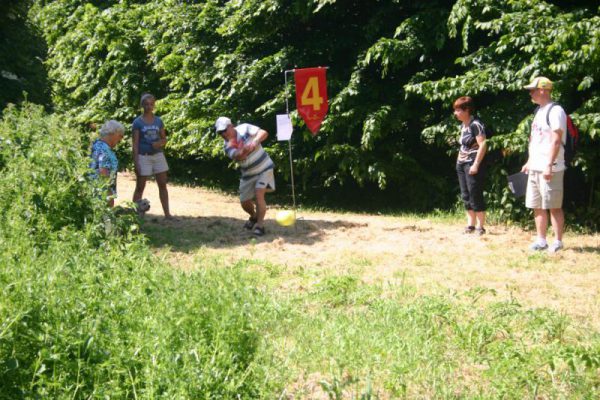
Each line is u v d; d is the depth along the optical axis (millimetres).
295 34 14641
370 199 14297
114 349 3430
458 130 10984
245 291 4426
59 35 22766
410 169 12758
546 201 7938
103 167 7852
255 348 3953
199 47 15625
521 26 9906
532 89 7961
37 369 3195
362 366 4168
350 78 13148
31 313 3350
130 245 4922
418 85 11219
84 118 19531
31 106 7723
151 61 18016
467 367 4293
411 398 3799
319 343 4562
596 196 10156
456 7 10742
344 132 13156
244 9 13836
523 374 3896
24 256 4211
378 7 13234
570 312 5559
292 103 13695
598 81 10148
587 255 7871
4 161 6828
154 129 10273
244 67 14266
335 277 6320
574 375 3918
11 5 10891
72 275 3924
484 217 10344
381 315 5254
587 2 10695
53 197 5938
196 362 3391
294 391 3854
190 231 9578
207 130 15102
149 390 3139
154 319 3590
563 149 7883
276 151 13742
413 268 7344
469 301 5895
